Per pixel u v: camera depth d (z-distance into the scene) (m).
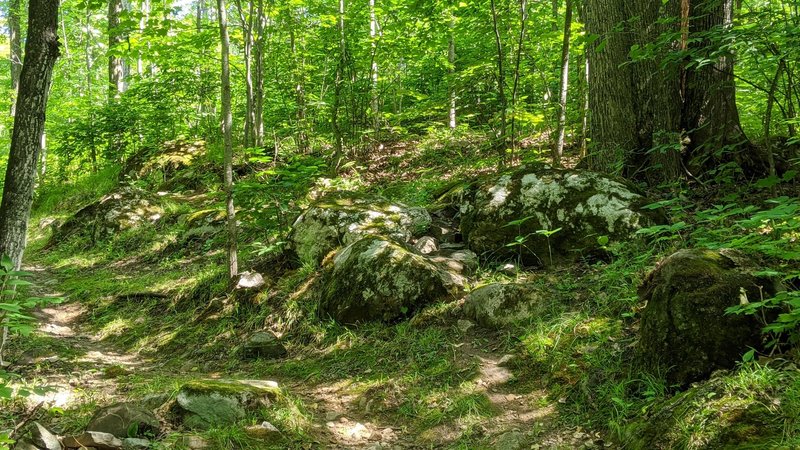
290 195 7.32
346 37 10.10
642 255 4.66
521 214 5.62
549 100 9.39
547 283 4.98
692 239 4.66
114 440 3.22
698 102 6.26
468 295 5.03
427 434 3.69
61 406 4.07
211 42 10.60
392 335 4.97
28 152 4.24
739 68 6.44
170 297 7.10
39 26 4.25
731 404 2.58
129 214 10.43
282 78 11.89
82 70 22.89
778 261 3.69
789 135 6.31
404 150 11.17
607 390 3.54
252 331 5.78
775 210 3.13
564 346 4.07
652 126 6.31
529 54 8.96
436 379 4.23
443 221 6.93
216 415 3.64
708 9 5.27
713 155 6.10
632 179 6.39
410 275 5.19
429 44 9.92
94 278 8.55
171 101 14.41
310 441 3.59
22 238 4.27
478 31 9.33
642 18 6.27
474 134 11.19
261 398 3.82
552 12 9.88
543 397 3.78
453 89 10.27
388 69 11.82
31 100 4.23
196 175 12.29
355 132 11.08
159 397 3.96
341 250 6.04
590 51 6.66
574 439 3.29
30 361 5.26
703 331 3.20
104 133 15.62
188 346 5.86
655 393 3.22
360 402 4.21
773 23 4.26
